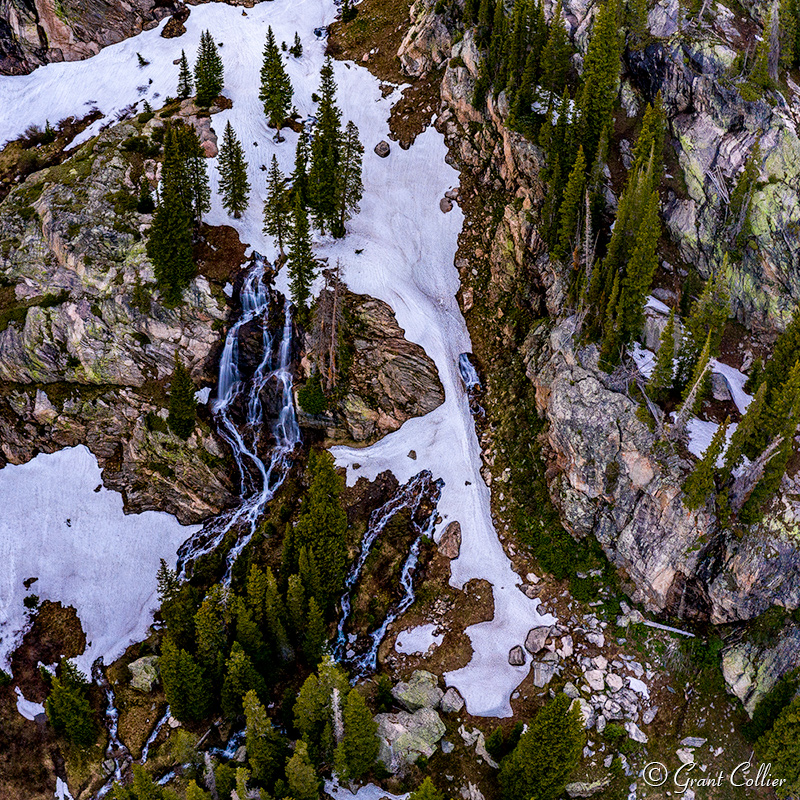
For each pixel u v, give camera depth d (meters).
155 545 84.06
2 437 88.69
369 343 88.00
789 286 82.12
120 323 88.56
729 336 82.00
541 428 81.88
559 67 93.00
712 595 71.19
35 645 79.62
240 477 85.88
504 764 63.53
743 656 70.12
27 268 93.31
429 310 92.25
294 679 72.31
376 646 73.94
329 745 64.94
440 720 68.44
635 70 91.56
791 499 71.19
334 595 75.75
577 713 60.41
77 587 82.31
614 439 75.75
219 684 71.12
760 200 83.56
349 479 83.00
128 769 71.44
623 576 75.50
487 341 89.94
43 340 88.69
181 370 83.12
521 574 77.06
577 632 73.31
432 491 81.94
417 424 85.75
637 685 70.62
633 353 79.06
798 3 92.06
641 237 74.00
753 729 67.75
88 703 72.25
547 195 85.56
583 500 76.81
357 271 93.38
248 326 90.12
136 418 87.12
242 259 93.31
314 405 84.44
